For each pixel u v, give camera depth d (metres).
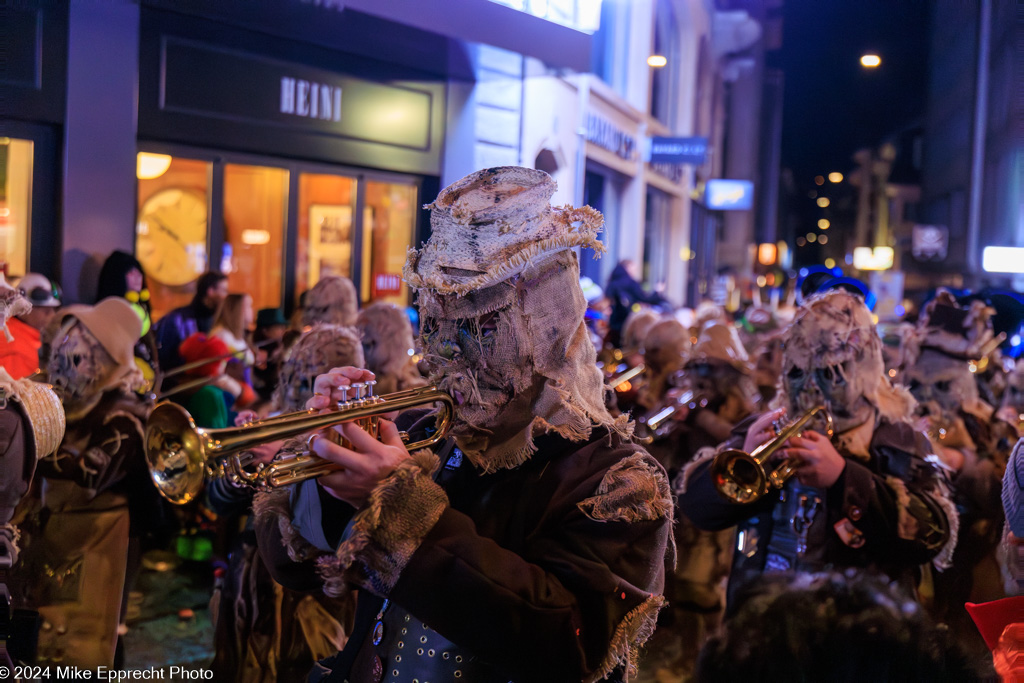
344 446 1.45
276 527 1.76
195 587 4.75
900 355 4.25
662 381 5.01
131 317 3.16
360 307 7.80
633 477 1.47
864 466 2.63
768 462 2.52
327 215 7.43
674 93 20.80
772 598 1.75
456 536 1.36
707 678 1.72
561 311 1.52
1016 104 17.83
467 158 8.51
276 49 6.66
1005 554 2.25
